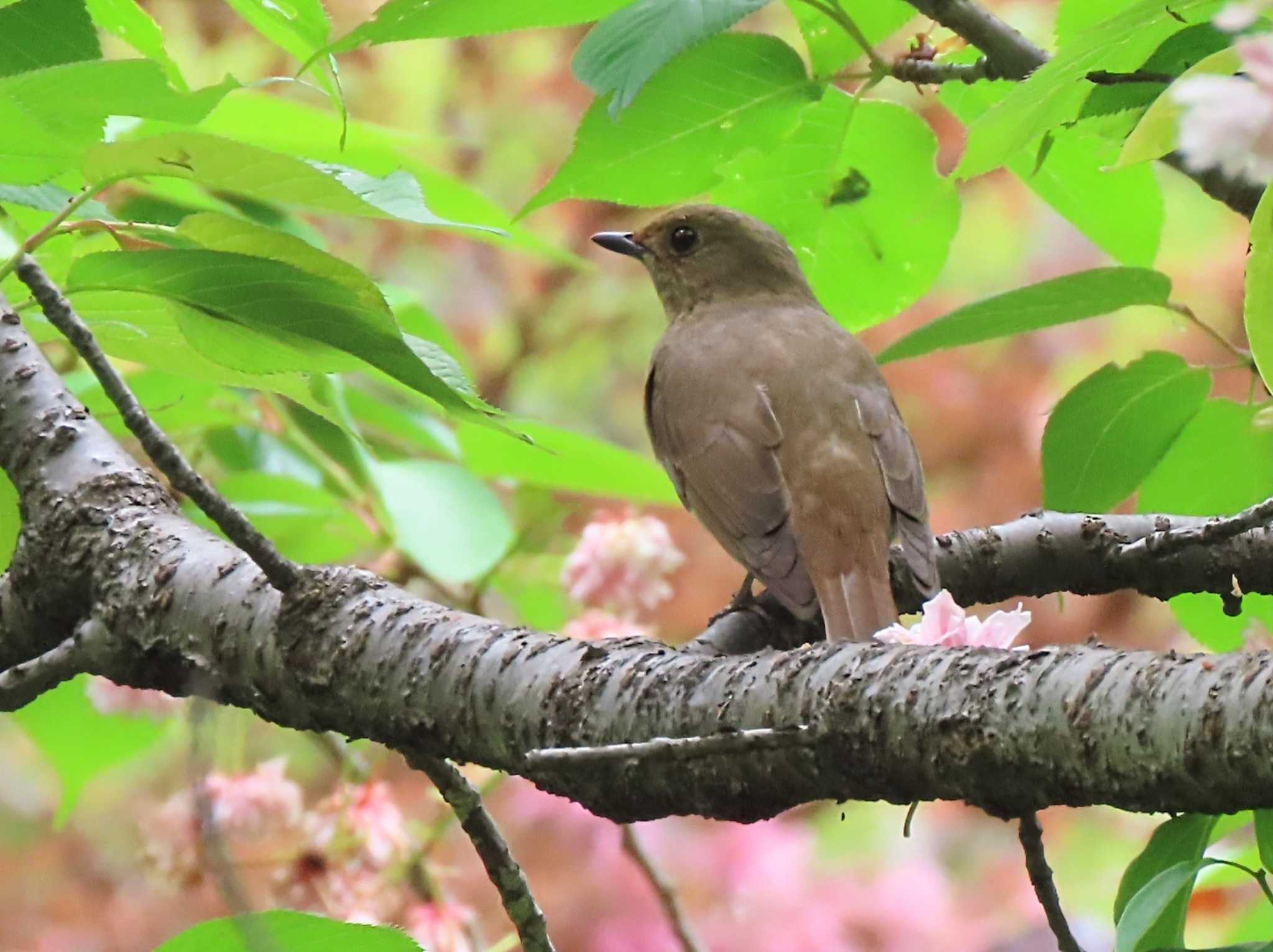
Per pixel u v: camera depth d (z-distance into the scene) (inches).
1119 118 257.6
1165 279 270.7
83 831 622.8
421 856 352.5
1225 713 154.7
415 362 206.5
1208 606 298.4
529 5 244.5
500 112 716.7
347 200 205.6
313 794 534.3
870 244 329.4
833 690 177.6
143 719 360.2
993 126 217.5
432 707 204.7
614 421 748.0
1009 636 191.6
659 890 354.0
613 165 287.9
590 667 197.2
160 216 317.4
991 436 689.0
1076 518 300.5
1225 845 308.5
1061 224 764.0
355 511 388.5
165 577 220.7
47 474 233.0
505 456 376.2
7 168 209.9
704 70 278.2
